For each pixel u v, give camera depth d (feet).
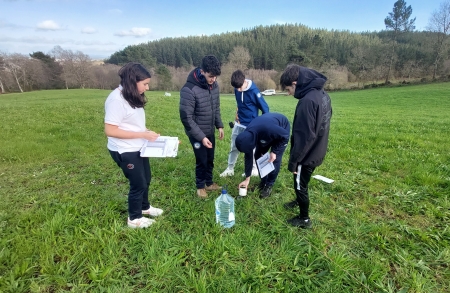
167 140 8.91
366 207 10.80
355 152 17.74
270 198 11.84
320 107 7.52
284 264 7.85
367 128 27.89
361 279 7.14
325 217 10.18
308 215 9.66
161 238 8.91
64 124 28.37
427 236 8.68
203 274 7.46
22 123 28.55
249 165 11.07
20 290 6.86
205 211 10.66
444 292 6.82
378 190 12.10
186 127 10.52
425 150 17.67
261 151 11.72
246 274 7.49
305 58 170.19
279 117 10.82
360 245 8.57
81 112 36.04
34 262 7.75
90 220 9.97
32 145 19.77
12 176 14.96
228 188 12.85
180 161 16.85
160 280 7.34
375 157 16.67
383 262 7.82
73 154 18.56
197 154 11.27
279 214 10.47
